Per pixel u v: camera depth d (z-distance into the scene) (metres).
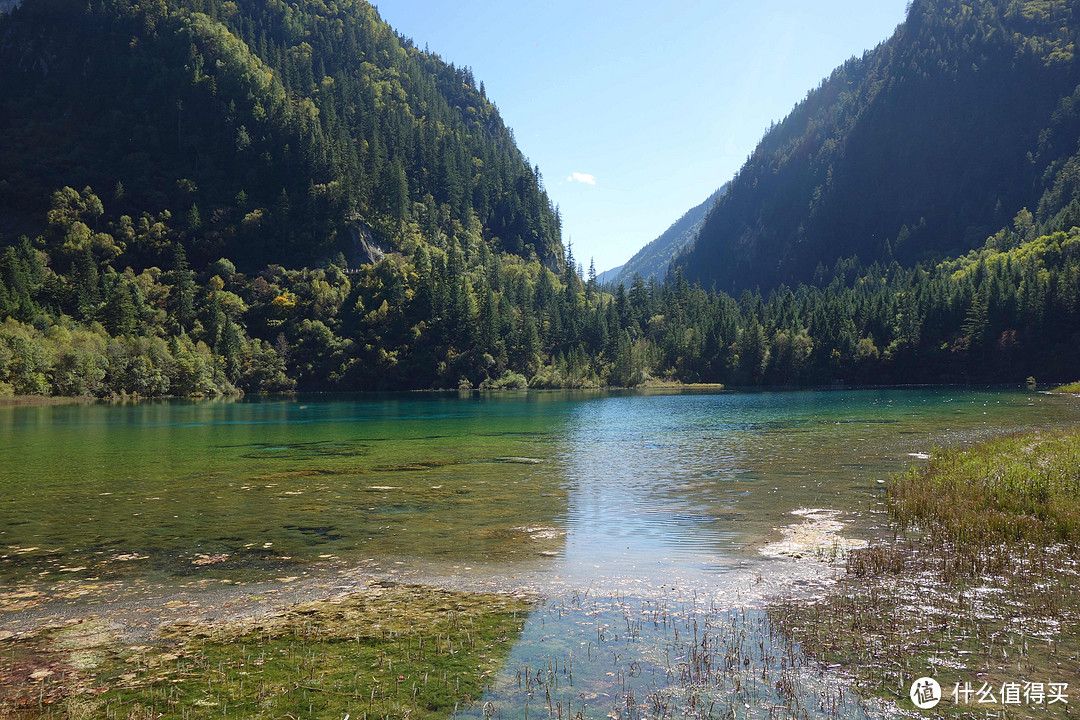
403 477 31.39
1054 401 81.00
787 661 10.37
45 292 155.25
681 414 74.88
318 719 8.80
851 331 170.62
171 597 14.05
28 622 12.62
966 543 16.89
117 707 9.18
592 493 26.41
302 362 171.88
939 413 65.06
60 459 39.47
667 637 11.43
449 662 10.55
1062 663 10.02
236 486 29.03
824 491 25.42
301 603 13.54
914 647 10.72
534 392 154.75
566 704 9.11
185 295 172.88
